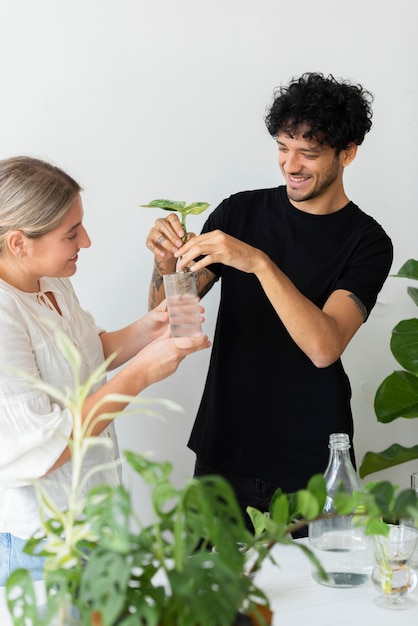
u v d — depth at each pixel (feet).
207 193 9.02
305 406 7.57
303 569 5.27
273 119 7.11
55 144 8.59
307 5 9.02
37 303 6.32
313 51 9.11
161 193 8.89
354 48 9.23
